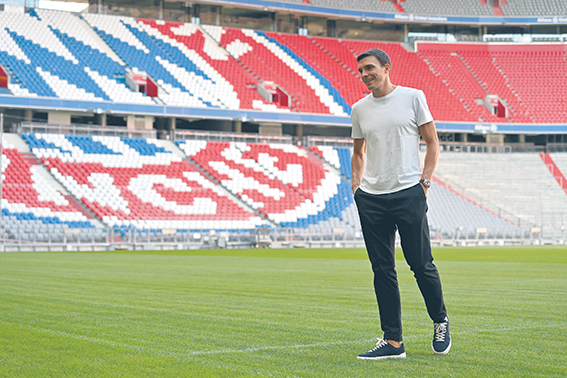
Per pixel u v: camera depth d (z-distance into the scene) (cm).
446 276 1061
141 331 484
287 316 566
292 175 3253
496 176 3647
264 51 3925
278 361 372
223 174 3127
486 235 3086
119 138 3111
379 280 396
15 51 3188
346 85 3850
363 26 4409
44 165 2814
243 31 4038
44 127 2981
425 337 458
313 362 369
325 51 4116
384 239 401
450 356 387
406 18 4197
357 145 425
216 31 3950
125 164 2977
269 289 831
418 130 404
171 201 2867
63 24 3522
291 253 2136
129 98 3200
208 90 3450
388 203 396
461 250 2317
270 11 4091
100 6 3834
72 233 2448
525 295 748
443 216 3269
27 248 2384
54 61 3231
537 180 3647
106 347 419
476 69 4181
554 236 3262
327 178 3306
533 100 3962
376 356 378
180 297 730
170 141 3231
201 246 2669
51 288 841
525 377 329
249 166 3231
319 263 1504
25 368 358
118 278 1022
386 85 404
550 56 4291
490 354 392
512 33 4500
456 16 4262
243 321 535
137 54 3525
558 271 1189
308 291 801
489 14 4353
